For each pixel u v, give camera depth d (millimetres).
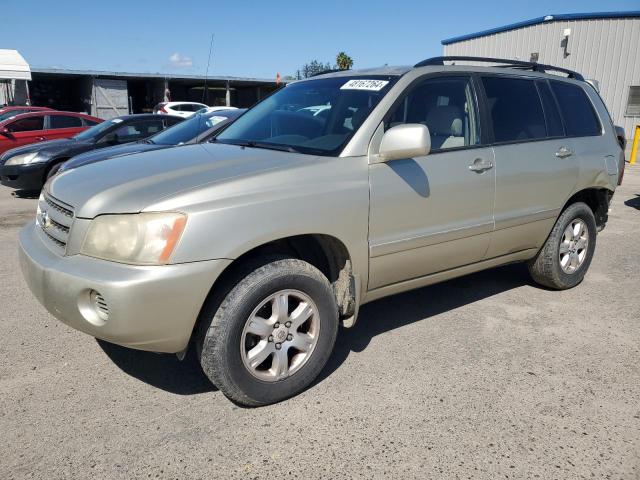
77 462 2514
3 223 7426
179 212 2568
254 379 2869
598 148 4754
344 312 3307
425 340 3805
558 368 3426
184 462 2523
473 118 3852
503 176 3891
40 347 3633
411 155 3125
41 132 12125
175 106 25062
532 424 2832
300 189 2904
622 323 4145
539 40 22719
